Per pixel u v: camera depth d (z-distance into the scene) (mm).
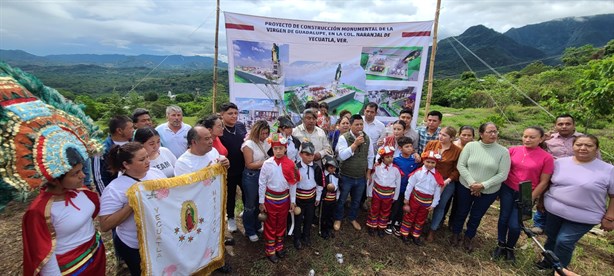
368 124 4551
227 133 3510
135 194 2113
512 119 17078
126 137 2977
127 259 2355
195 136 2656
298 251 3578
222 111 3500
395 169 3881
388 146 3799
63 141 1861
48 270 1831
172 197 2348
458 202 3838
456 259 3648
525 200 2801
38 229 1798
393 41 5020
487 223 4582
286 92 5098
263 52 4930
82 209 2018
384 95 5211
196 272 2711
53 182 1842
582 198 3012
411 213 3844
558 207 3180
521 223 2809
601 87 6352
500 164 3441
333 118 5234
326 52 5035
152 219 2229
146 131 2643
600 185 2936
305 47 4992
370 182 4062
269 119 5152
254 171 3402
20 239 3584
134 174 2227
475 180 3547
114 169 2227
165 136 3498
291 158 3627
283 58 4984
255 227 3791
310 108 4035
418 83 5148
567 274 2402
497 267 3518
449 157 3857
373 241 3924
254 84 5016
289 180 3178
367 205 4852
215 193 2748
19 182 1644
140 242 2195
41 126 1796
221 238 2922
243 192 3566
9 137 1655
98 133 2410
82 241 2039
